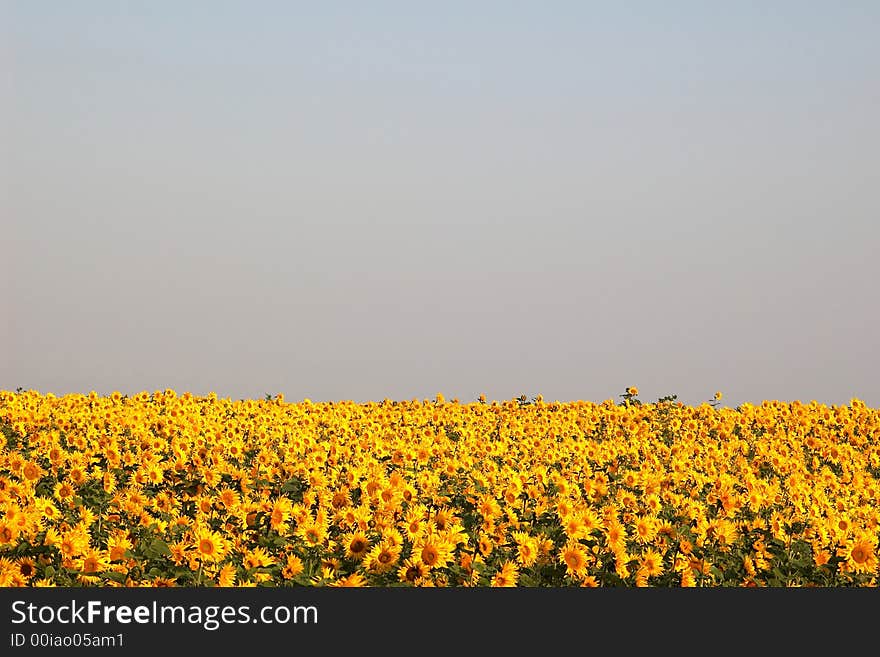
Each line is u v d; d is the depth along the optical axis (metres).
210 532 18.05
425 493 24.19
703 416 44.25
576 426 40.50
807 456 36.84
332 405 44.16
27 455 28.61
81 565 17.25
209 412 39.41
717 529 21.58
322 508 20.55
